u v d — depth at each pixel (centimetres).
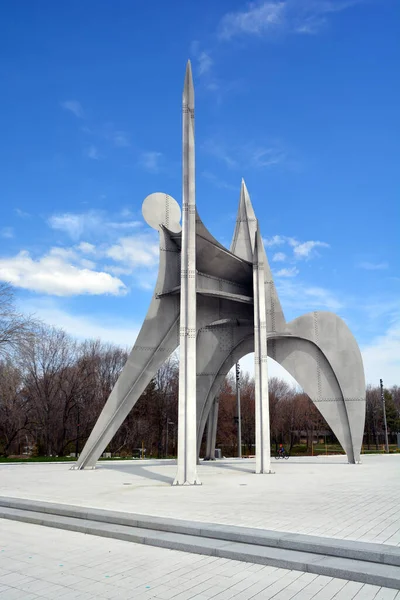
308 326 2364
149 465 2306
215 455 2959
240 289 2308
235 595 537
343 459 2830
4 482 1527
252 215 2455
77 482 1529
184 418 1527
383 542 673
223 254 2092
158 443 5147
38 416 3803
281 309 2391
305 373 2364
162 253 2080
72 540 796
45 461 2698
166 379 5378
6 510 1036
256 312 1961
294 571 620
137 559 682
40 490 1305
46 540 798
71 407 3844
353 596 529
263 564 649
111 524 869
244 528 766
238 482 1522
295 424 6588
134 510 948
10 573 623
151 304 2067
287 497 1152
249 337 2447
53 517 947
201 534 764
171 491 1287
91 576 608
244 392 6594
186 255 1653
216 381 2519
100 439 2066
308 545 670
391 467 2138
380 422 7188
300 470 1986
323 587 560
